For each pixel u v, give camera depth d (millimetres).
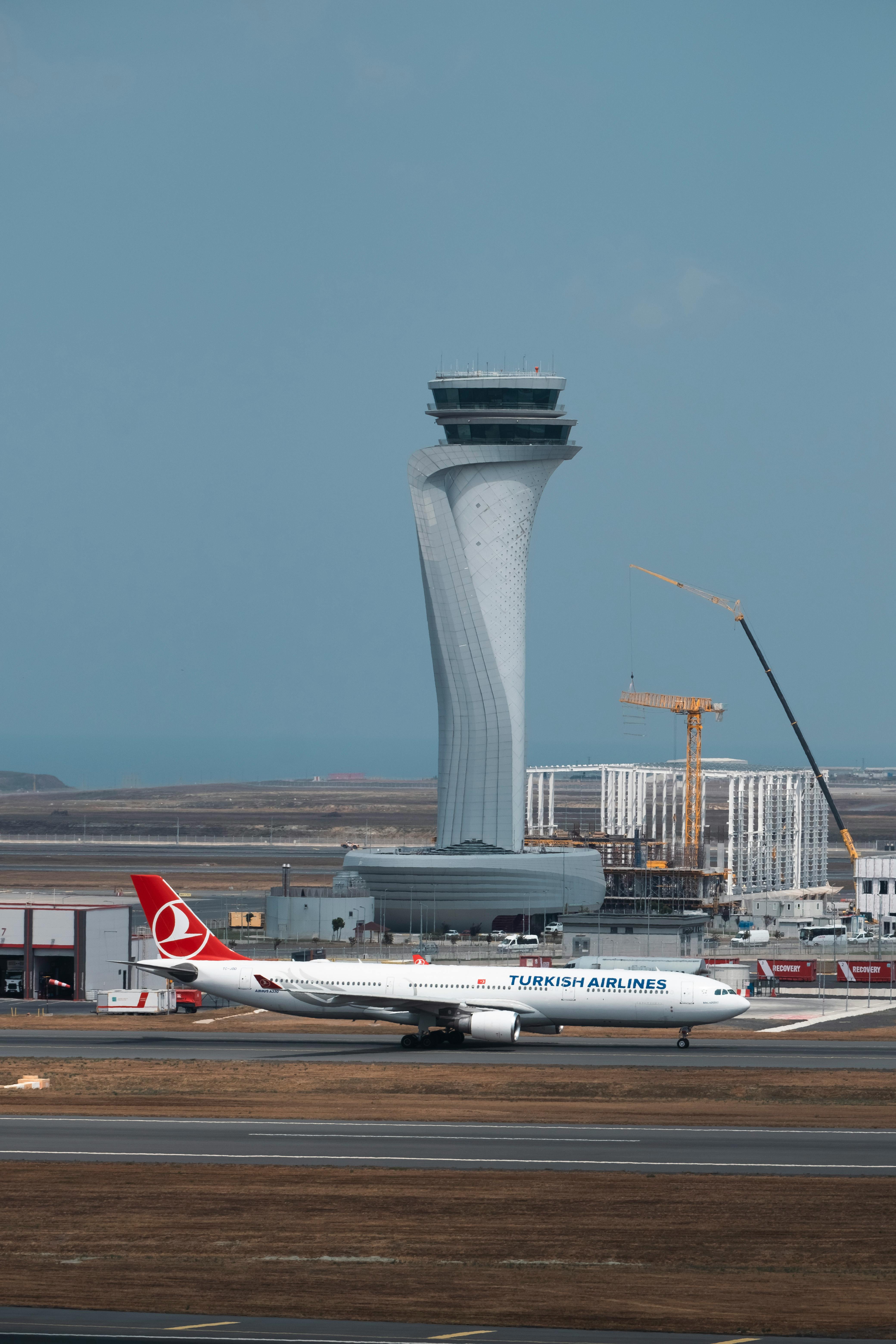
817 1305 196750
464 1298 198375
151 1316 189000
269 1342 177125
